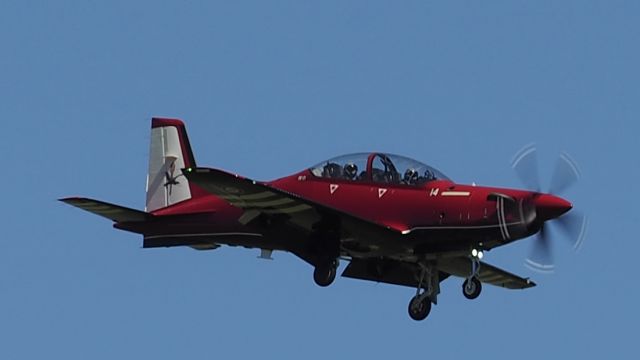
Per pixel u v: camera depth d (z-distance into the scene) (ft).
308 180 294.46
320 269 285.43
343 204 290.35
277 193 270.67
